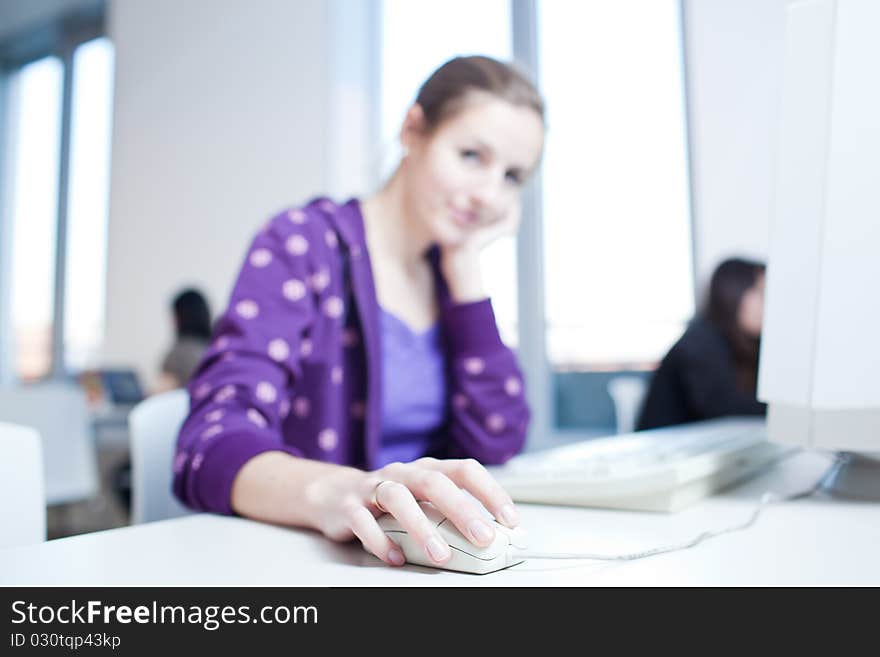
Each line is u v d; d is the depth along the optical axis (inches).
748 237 92.7
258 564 15.2
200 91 141.0
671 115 101.7
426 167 31.1
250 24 134.9
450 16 120.6
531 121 30.9
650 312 103.7
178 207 143.1
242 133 134.9
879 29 20.5
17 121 189.2
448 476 16.3
